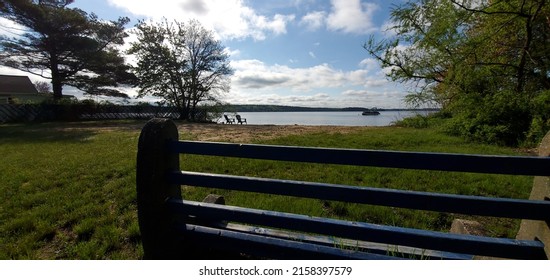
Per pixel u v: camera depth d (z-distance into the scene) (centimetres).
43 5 1773
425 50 934
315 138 845
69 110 1916
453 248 123
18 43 1775
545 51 775
